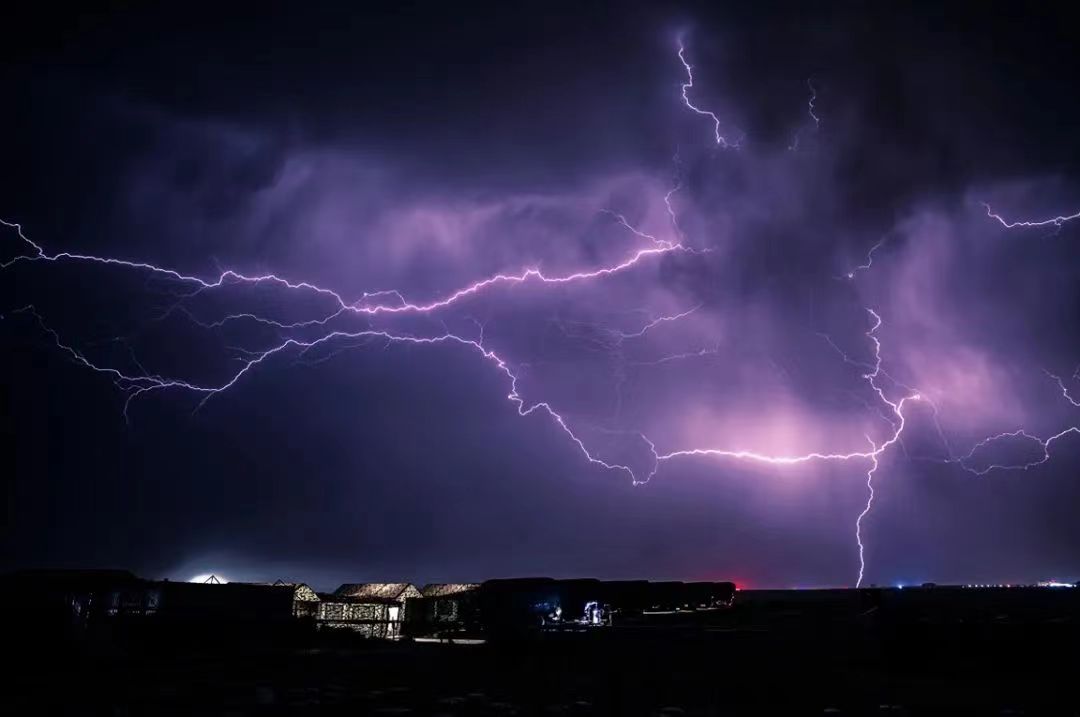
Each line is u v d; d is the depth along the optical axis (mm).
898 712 8578
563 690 10453
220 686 10828
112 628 15891
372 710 8820
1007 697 9609
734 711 8805
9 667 12977
